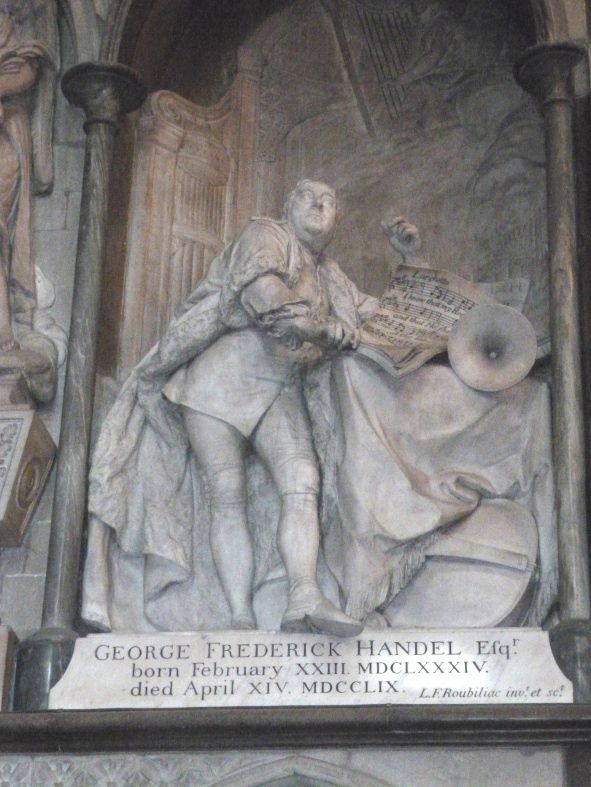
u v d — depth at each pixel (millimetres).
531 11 7168
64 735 5836
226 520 6340
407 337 6426
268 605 6371
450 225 7375
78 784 5867
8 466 6414
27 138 7105
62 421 6523
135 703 5984
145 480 6488
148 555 6418
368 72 7668
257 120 7598
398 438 6336
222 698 5969
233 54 7664
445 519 6172
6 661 6133
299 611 5973
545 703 5781
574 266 6605
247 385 6383
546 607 6191
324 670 5980
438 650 5992
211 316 6418
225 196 7434
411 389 6383
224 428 6371
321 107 7641
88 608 6281
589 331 6609
